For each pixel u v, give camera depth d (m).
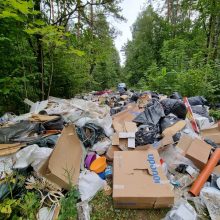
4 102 3.80
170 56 7.86
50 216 1.59
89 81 8.54
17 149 2.06
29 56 3.97
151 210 1.77
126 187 1.73
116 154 2.14
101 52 8.18
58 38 3.95
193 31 10.20
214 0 6.87
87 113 3.28
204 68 5.91
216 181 1.96
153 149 2.31
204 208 1.77
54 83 5.75
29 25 3.56
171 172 2.20
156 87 6.92
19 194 1.72
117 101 5.03
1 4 2.88
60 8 5.21
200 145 2.37
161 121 3.18
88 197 1.85
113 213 1.75
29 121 2.73
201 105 4.21
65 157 2.01
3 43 3.38
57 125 2.71
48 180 1.81
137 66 14.46
